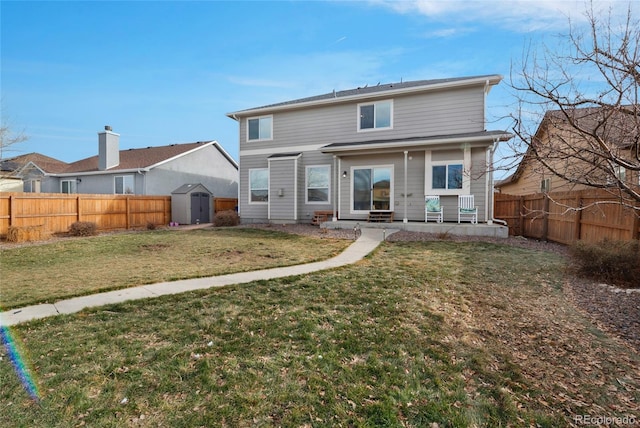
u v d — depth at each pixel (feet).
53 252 29.25
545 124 13.58
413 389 8.79
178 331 12.03
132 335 11.73
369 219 40.98
